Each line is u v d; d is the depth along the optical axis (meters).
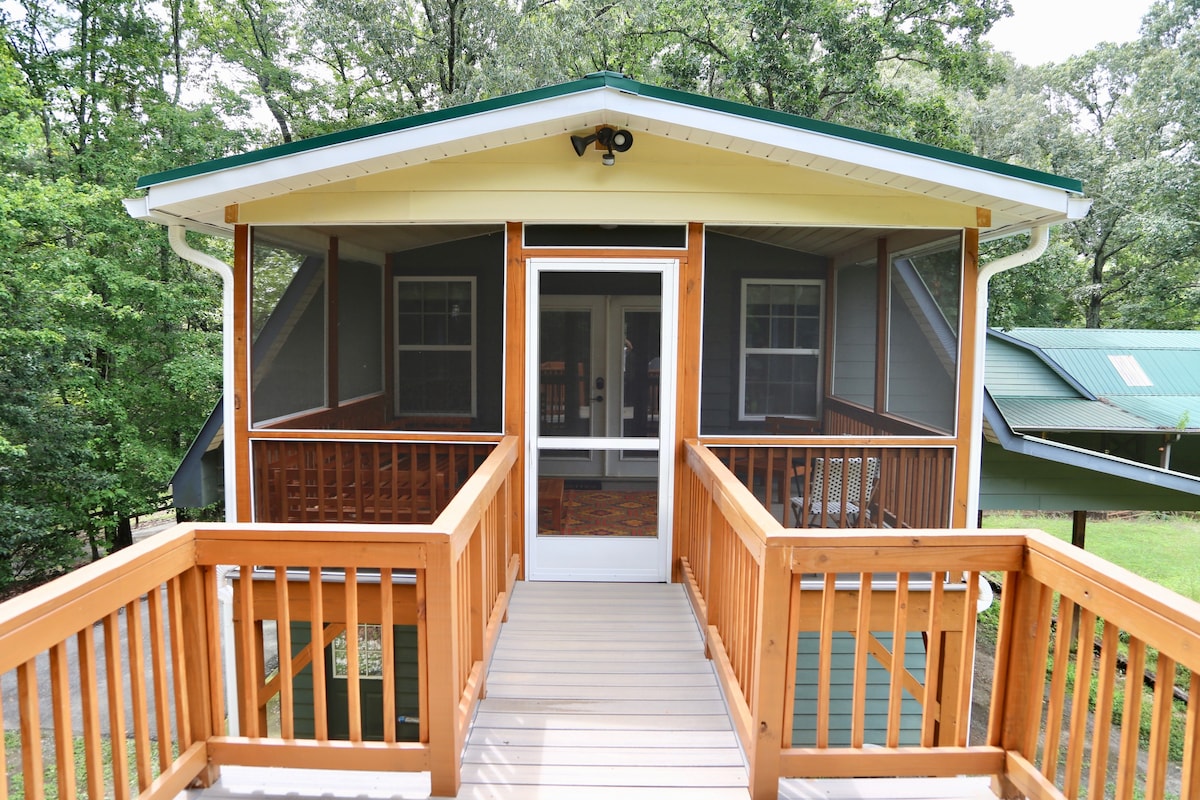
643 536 4.15
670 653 3.23
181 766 2.01
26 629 1.44
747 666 2.44
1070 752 1.92
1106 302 20.77
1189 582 10.84
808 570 2.04
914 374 3.97
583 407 4.07
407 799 2.13
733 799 2.20
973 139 20.77
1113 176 18.97
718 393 4.04
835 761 2.12
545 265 3.99
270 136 16.50
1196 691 1.49
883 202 3.86
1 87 10.02
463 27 14.17
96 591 1.65
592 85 3.47
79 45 12.49
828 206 3.87
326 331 4.00
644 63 15.98
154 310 12.01
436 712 2.12
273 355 3.98
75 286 10.24
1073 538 8.25
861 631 2.10
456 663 2.13
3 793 1.44
